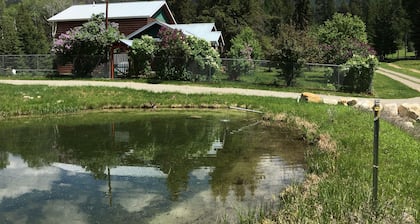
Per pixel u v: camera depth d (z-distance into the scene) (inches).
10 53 1897.1
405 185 243.6
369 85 963.3
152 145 409.7
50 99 693.9
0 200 252.1
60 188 275.3
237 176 304.2
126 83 978.7
